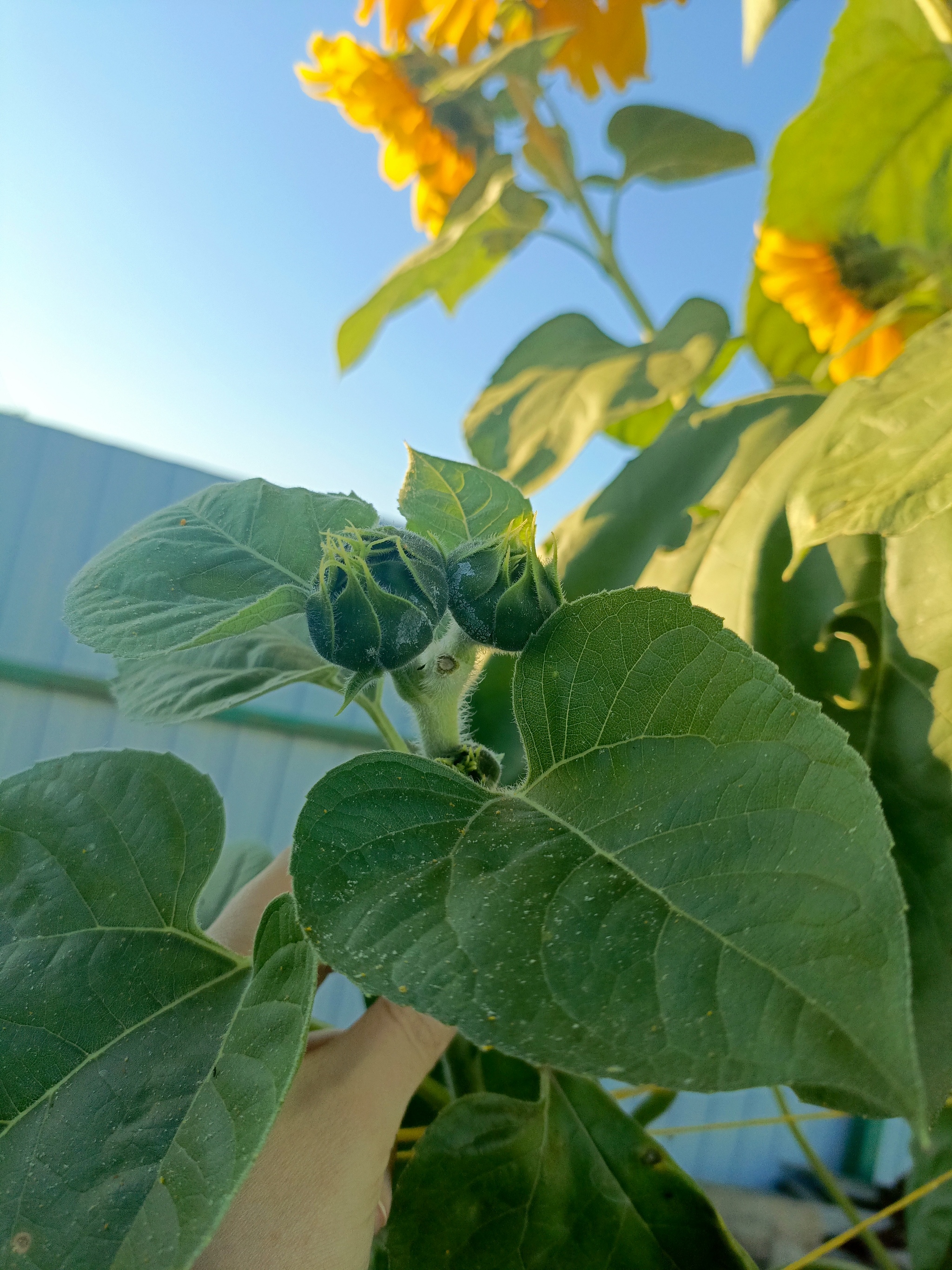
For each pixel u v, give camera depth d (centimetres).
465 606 24
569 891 17
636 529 43
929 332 28
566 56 57
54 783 27
